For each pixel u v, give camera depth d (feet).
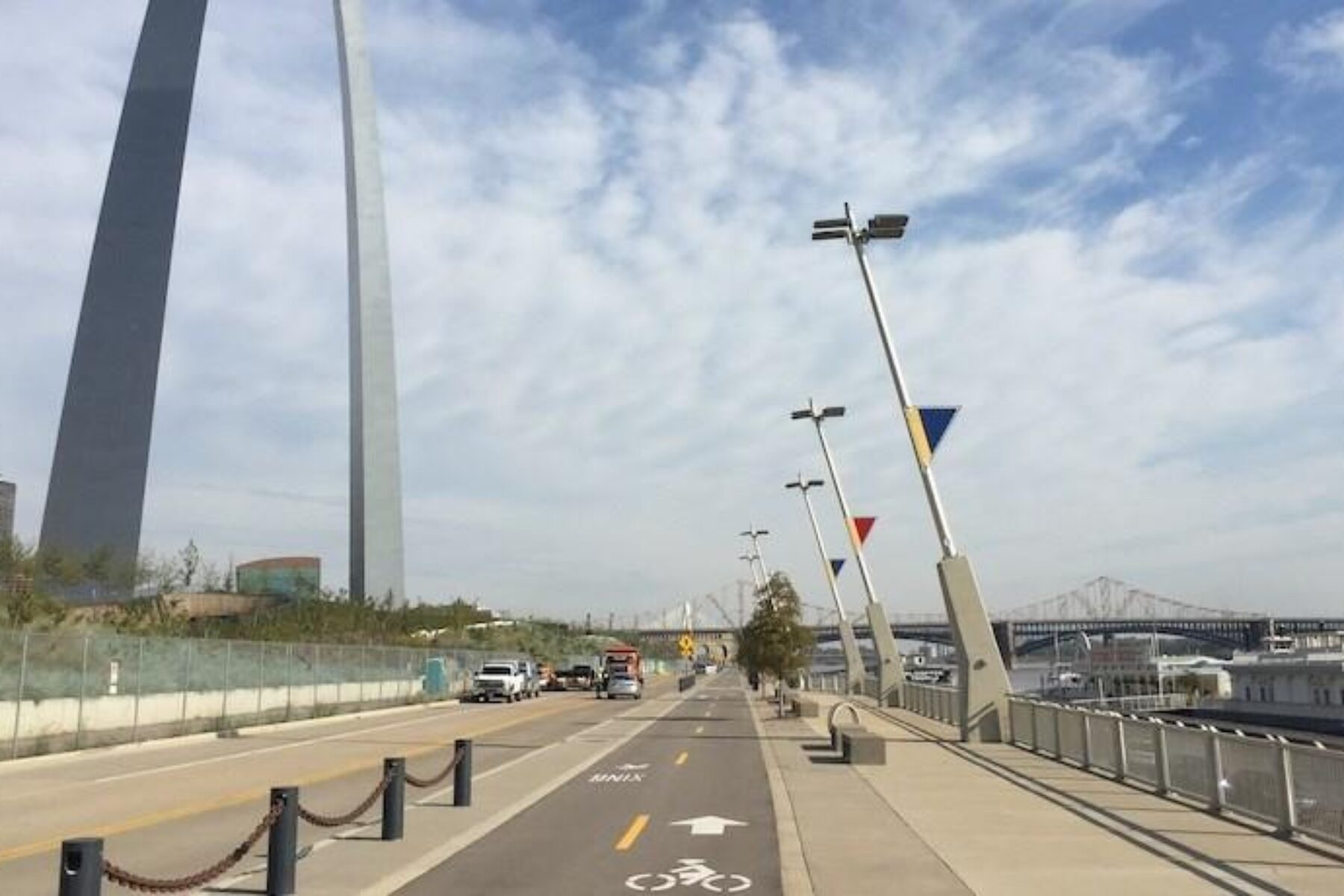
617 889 35.60
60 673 90.38
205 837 46.68
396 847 43.16
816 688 269.23
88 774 73.82
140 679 101.86
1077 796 56.65
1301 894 32.81
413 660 187.93
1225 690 286.25
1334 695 195.42
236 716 120.57
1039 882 34.99
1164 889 33.76
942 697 120.78
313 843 43.98
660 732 113.80
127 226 283.79
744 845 43.93
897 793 59.47
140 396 274.98
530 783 67.15
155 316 280.51
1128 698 243.60
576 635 492.13
